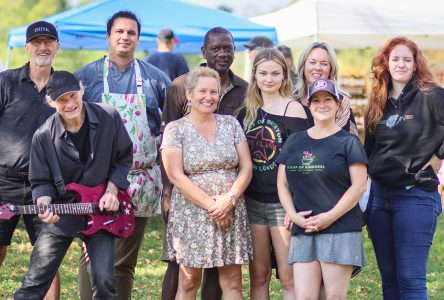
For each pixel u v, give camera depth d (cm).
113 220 510
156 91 584
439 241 950
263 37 872
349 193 488
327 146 498
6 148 549
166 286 549
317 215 491
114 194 511
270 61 531
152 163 580
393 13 1186
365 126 537
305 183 499
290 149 509
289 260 505
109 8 1199
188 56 3059
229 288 527
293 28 1256
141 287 736
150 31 1222
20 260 823
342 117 538
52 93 492
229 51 565
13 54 3297
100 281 505
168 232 526
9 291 710
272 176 525
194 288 526
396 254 522
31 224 559
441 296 718
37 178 507
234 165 524
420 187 516
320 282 501
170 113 567
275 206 525
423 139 512
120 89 571
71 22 1148
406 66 515
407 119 515
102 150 509
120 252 582
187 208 517
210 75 523
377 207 532
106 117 514
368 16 1170
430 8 1202
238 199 520
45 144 507
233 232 516
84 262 563
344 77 1306
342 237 490
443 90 511
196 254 510
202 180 515
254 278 538
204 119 526
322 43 555
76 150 506
